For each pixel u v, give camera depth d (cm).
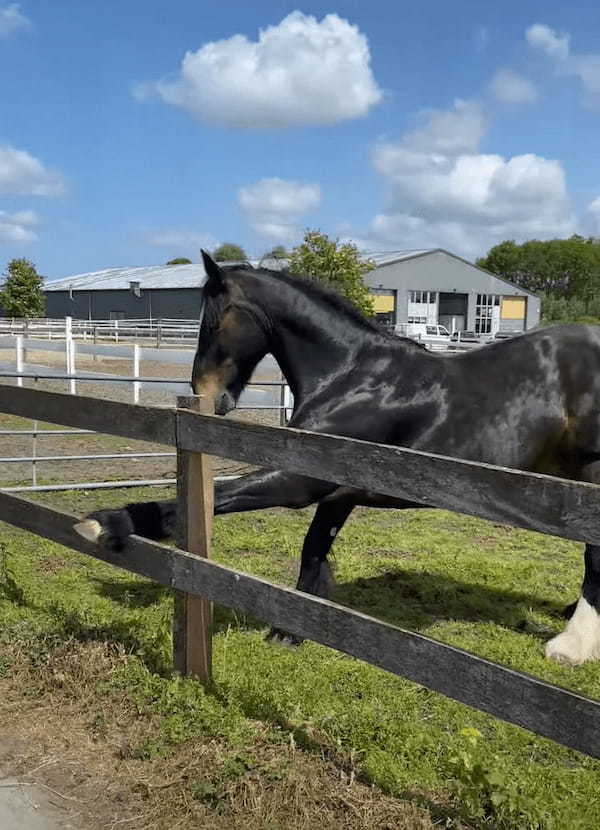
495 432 371
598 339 388
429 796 245
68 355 1281
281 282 385
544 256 9369
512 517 195
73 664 324
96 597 432
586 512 180
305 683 331
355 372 377
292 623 256
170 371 1853
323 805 238
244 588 273
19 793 247
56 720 290
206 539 302
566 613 447
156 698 299
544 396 379
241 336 390
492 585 502
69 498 716
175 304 4538
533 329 400
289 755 263
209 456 299
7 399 389
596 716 184
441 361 388
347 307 384
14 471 848
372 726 293
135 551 319
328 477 241
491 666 205
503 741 297
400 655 226
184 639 307
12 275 4781
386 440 373
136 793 247
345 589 486
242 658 356
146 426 310
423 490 215
